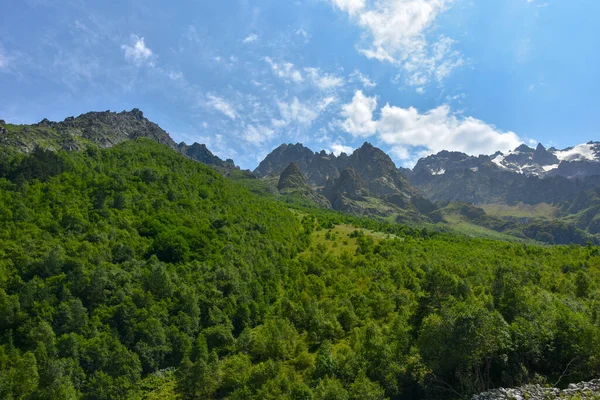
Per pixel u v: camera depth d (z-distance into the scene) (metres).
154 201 118.50
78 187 114.44
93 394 58.59
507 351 45.50
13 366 57.53
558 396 36.84
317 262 113.31
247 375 58.78
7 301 65.81
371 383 47.00
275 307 88.94
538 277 88.25
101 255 84.12
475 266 99.12
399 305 78.62
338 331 71.94
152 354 68.81
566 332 45.78
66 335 63.25
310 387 52.31
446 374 46.06
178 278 85.69
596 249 122.38
